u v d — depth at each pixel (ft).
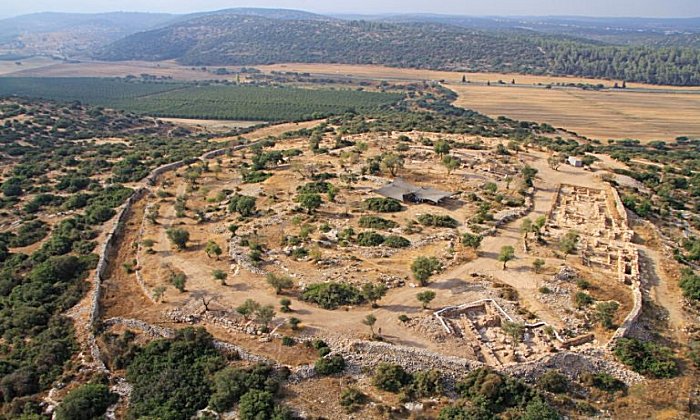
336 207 385.91
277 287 270.26
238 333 240.73
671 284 288.92
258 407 196.65
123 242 351.05
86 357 239.50
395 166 461.78
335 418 196.03
